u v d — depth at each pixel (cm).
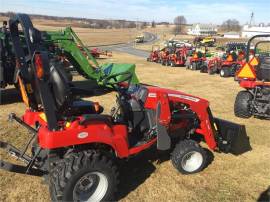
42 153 484
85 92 513
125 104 543
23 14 444
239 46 2694
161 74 1912
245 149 698
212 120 612
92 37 8662
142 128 550
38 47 445
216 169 595
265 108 885
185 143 564
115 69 1199
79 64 1172
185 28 17775
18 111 928
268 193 521
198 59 2217
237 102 923
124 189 514
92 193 441
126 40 8275
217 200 495
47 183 468
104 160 432
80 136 431
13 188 507
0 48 958
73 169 412
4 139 694
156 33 13750
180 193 510
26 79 464
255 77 905
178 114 573
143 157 622
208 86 1488
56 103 427
